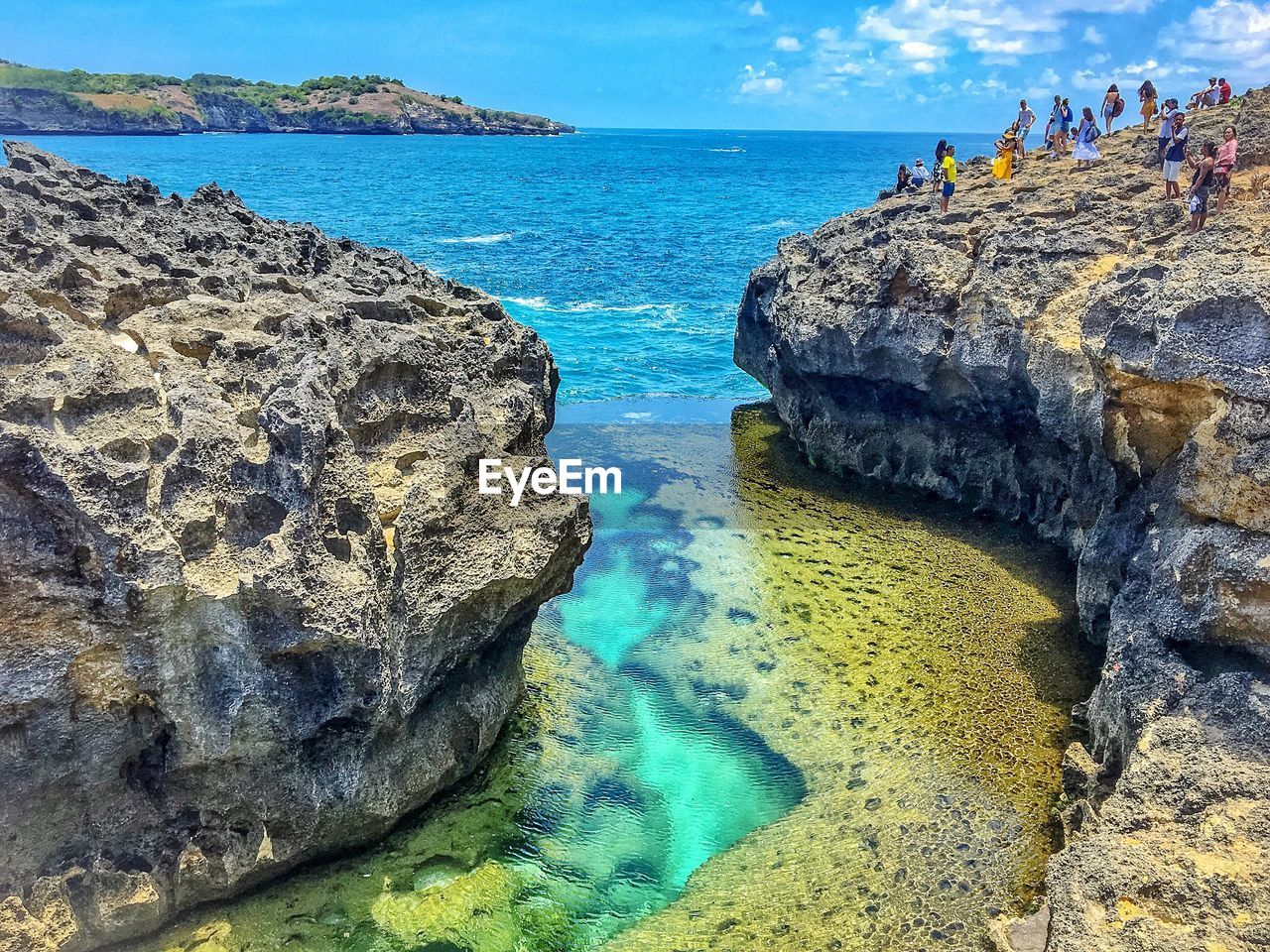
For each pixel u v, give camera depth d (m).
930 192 31.44
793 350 25.38
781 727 15.08
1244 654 11.28
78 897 10.26
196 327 12.62
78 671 9.70
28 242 12.49
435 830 12.82
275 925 11.15
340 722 11.11
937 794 13.48
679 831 12.99
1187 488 12.28
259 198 87.25
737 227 80.44
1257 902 8.45
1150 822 9.73
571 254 63.03
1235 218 18.41
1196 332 12.34
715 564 20.42
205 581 9.97
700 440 28.95
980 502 22.61
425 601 12.03
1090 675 16.08
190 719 10.32
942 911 11.52
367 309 14.75
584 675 16.45
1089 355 15.44
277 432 10.59
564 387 35.22
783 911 11.63
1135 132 34.06
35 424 9.72
